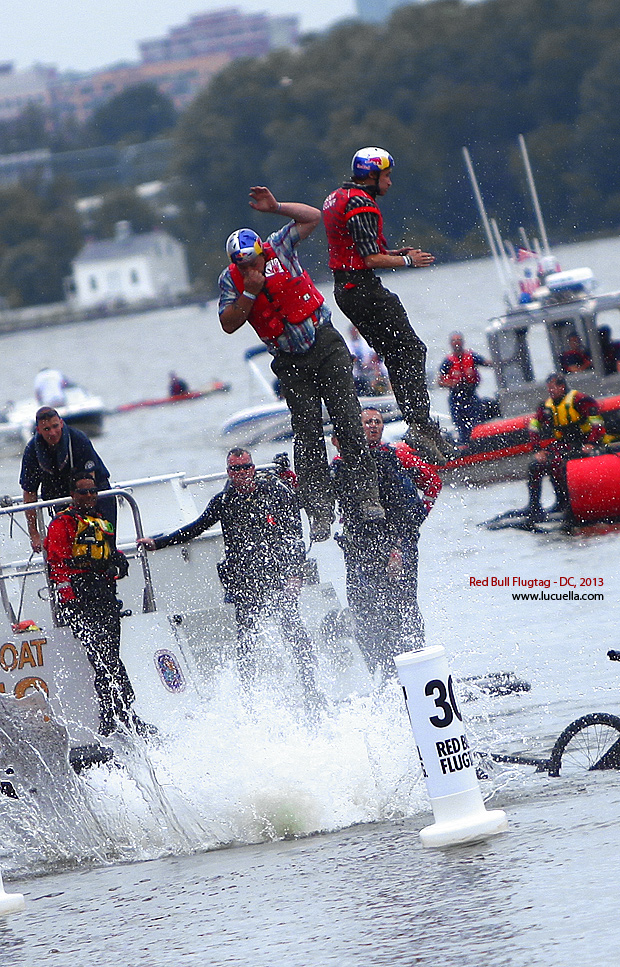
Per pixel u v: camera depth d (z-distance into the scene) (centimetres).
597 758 3244
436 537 6962
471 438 8531
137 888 2834
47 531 3494
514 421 8500
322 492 3108
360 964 2073
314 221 3056
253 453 11244
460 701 3712
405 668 2725
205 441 13700
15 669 3466
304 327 3069
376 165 3012
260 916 2434
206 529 3638
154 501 4259
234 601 3603
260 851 3009
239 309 3019
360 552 3659
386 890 2453
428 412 3078
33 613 3778
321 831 3111
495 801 3038
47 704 3428
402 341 3055
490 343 8619
